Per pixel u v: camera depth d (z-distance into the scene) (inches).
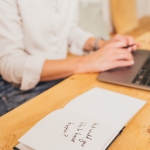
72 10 45.0
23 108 22.2
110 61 29.4
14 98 36.4
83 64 29.7
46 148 15.8
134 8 110.2
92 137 16.4
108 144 16.0
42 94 24.6
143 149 16.0
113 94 23.3
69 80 27.7
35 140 16.6
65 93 24.6
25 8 35.6
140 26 110.7
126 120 18.8
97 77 27.5
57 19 40.4
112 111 20.1
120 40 35.8
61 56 44.6
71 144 16.0
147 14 133.4
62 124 18.2
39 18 37.4
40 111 21.5
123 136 17.3
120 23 100.4
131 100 22.0
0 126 19.6
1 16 33.0
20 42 35.0
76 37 45.0
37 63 30.4
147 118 19.4
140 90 24.4
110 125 18.1
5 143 17.6
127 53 31.0
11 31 33.7
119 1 99.1
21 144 16.7
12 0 34.2
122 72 28.0
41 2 37.0
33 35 37.6
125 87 25.2
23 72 30.5
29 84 31.4
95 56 30.6
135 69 28.4
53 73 30.2
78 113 20.0
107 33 89.7
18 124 19.8
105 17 103.2
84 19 80.7
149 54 33.0
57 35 42.1
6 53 32.4
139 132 17.7
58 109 20.7
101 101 22.0
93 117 19.4
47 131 17.4
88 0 92.2
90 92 24.0
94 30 83.2
